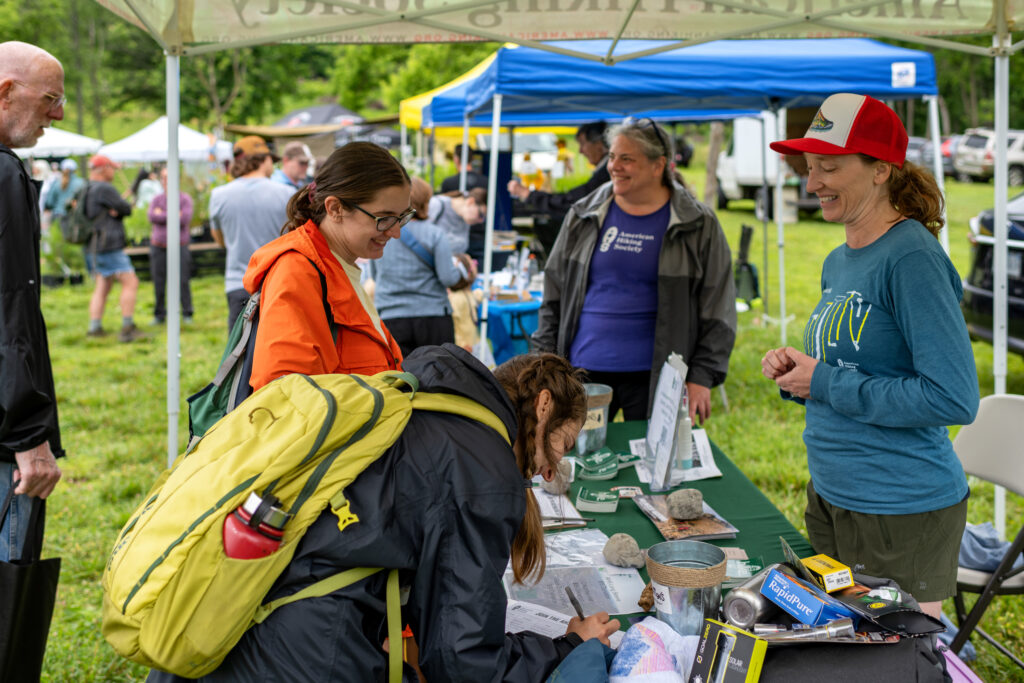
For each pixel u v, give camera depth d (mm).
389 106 26625
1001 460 2615
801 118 6492
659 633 1613
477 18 2896
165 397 6395
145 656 1266
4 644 2000
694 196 3355
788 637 1440
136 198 16109
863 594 1590
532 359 1643
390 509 1316
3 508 2141
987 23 3008
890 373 1928
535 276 5855
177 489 1328
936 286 1824
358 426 1346
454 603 1331
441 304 4672
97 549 3895
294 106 46594
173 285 3047
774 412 5664
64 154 13961
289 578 1283
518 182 7188
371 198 2023
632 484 2525
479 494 1350
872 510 1980
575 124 8203
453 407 1438
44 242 12180
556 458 1618
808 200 16219
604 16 2938
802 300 9312
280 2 2775
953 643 2586
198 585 1233
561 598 1849
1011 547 2461
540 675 1450
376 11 2729
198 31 2873
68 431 5668
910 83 4793
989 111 44250
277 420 1374
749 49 4914
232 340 2113
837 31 3037
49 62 2189
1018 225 5594
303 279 2004
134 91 40000
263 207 5316
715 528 2156
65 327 9078
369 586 1320
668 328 3232
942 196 1964
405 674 1425
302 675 1262
